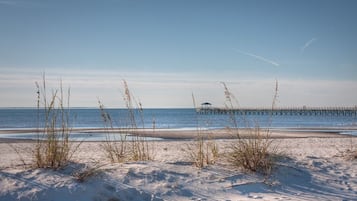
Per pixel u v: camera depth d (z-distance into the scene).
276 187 6.16
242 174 6.56
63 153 6.10
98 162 6.54
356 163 7.70
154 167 6.44
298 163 7.39
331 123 42.47
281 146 13.23
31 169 5.75
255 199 5.53
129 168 6.23
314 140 16.88
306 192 6.02
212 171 6.61
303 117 68.31
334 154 9.30
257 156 6.91
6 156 10.20
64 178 5.45
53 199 4.86
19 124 37.69
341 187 6.32
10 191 4.86
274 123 41.62
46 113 6.14
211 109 65.31
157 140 17.17
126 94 7.43
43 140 6.14
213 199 5.49
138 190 5.44
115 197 5.20
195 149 9.17
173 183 5.88
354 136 21.11
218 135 19.09
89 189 5.21
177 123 41.69
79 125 35.47
